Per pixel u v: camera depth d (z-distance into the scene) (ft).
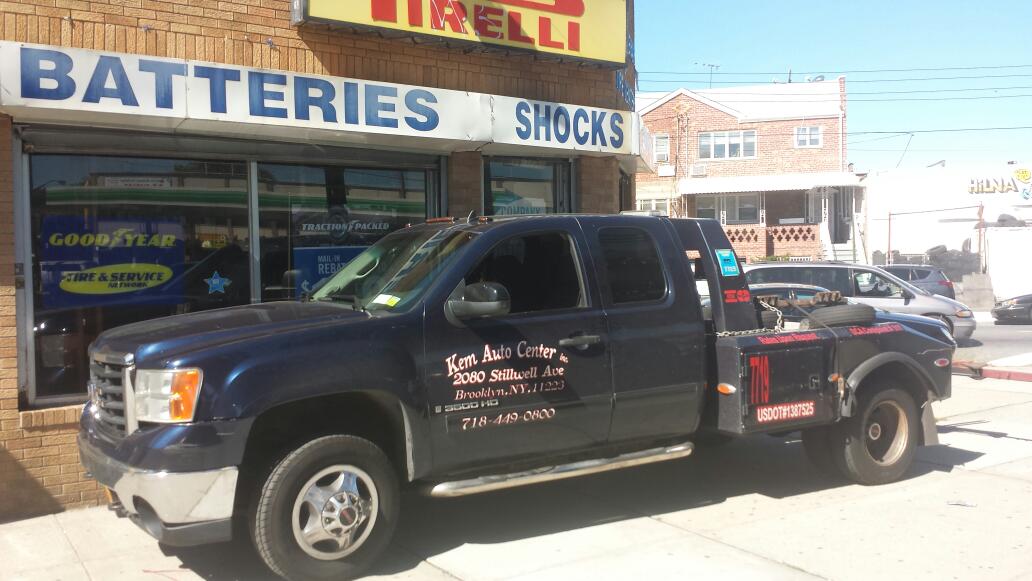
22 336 21.38
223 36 23.70
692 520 19.31
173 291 23.86
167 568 16.93
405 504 20.67
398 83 27.09
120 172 23.08
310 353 15.19
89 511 21.06
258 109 22.93
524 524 19.20
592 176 32.58
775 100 123.95
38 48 19.80
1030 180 120.06
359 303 17.49
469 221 19.24
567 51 30.07
